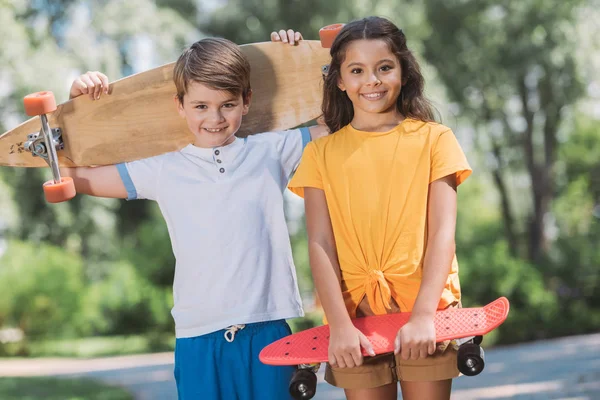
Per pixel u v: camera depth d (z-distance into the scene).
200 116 3.06
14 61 16.48
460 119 23.14
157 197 3.21
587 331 18.42
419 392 2.75
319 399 8.24
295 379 2.66
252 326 3.04
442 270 2.61
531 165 23.97
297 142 3.28
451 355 2.72
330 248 2.80
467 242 22.75
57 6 19.95
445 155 2.75
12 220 20.41
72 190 3.17
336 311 2.64
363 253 2.77
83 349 18.97
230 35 18.97
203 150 3.15
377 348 2.54
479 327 2.53
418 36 19.56
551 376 9.24
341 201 2.81
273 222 3.15
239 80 3.07
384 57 2.74
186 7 20.94
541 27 19.55
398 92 2.80
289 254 3.17
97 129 3.38
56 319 20.50
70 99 3.40
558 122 23.62
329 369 2.87
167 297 20.44
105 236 24.00
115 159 3.39
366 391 2.77
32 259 20.73
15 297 20.25
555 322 17.91
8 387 10.23
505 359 12.54
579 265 20.69
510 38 19.95
